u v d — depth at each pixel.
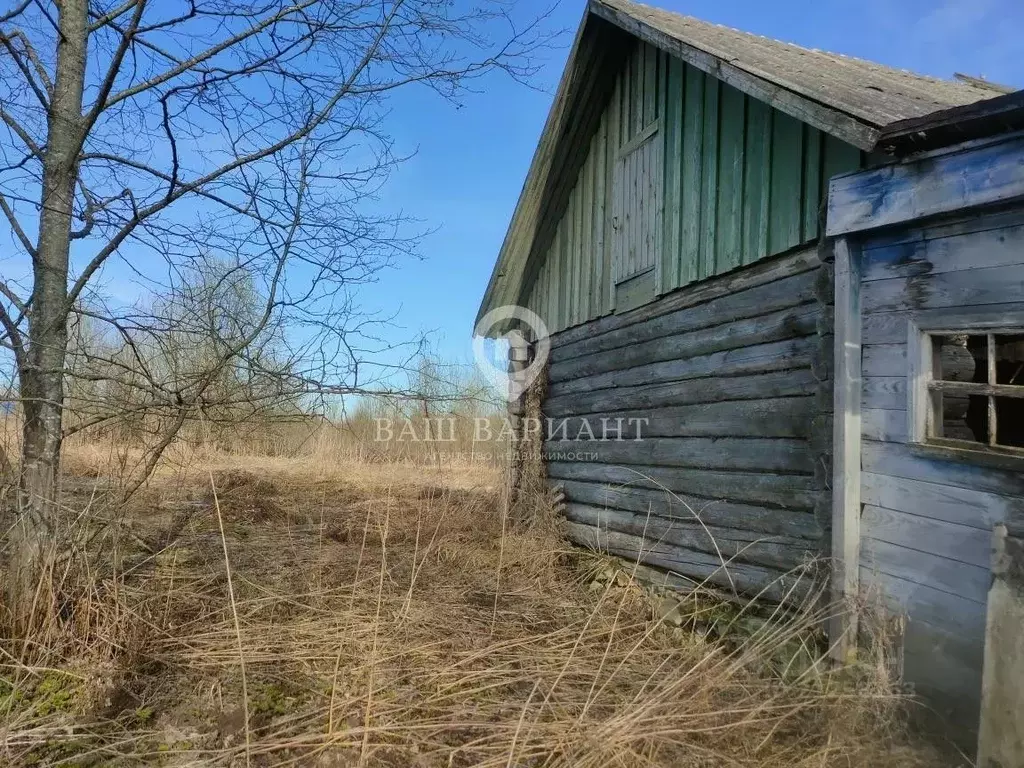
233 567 5.71
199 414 3.99
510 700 3.43
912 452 3.06
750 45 4.86
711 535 4.52
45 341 3.82
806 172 3.81
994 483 2.71
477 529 7.63
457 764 2.83
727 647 4.02
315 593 4.79
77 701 3.25
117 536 4.20
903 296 3.13
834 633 3.33
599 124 6.50
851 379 3.34
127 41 3.62
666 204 5.26
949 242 2.94
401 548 6.83
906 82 4.88
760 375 4.20
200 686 3.49
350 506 9.20
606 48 5.91
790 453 3.90
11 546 3.67
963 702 2.77
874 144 2.91
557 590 5.65
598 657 4.04
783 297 3.98
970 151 2.75
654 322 5.43
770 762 2.70
